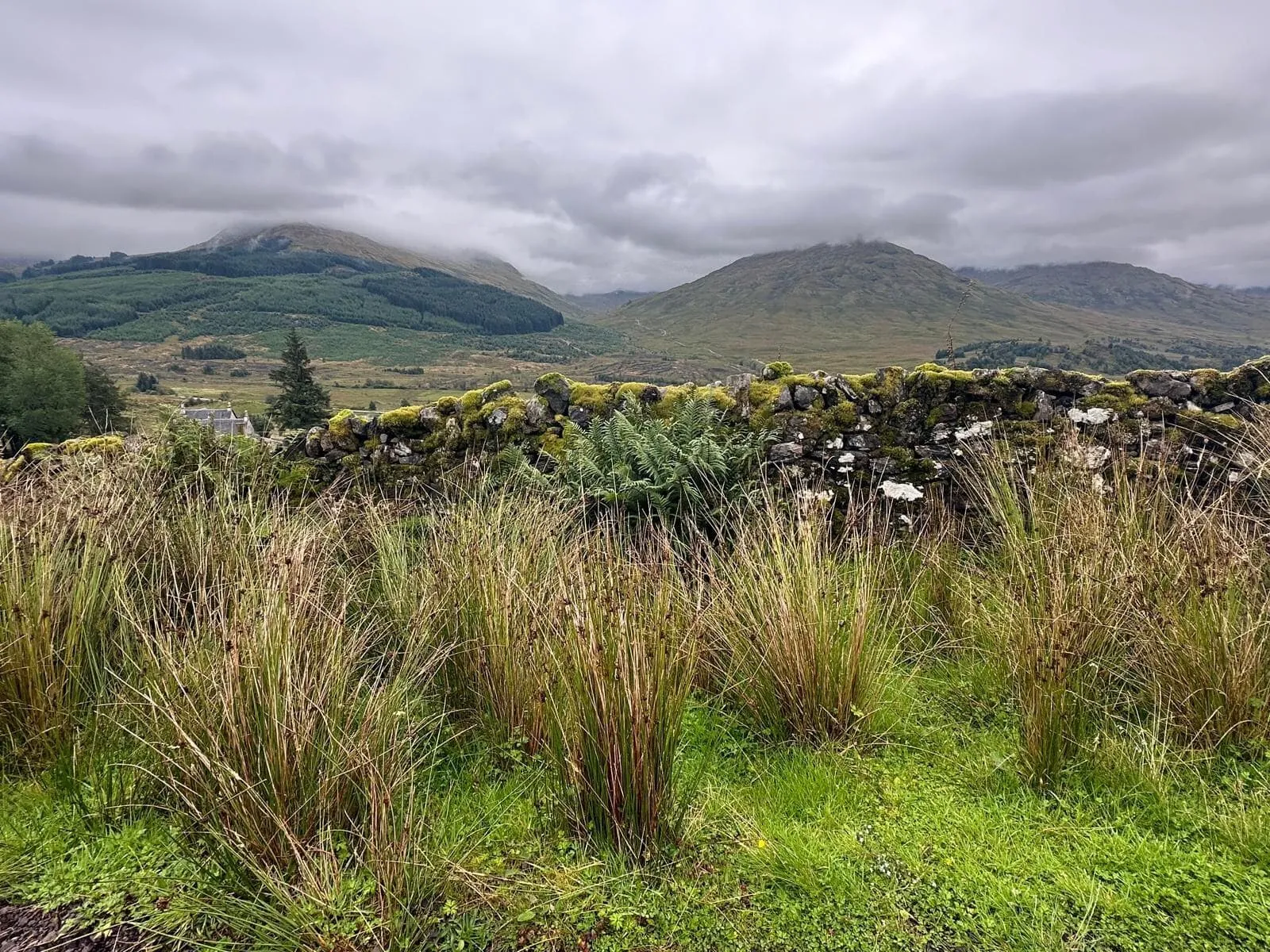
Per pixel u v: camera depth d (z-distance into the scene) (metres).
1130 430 4.82
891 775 2.62
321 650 2.48
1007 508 4.20
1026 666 2.70
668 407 5.43
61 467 4.88
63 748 2.51
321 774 2.17
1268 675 2.70
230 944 1.85
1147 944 1.83
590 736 2.25
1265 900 1.92
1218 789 2.41
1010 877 2.07
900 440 5.09
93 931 1.92
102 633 3.04
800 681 2.83
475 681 3.00
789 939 1.90
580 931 1.93
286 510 4.16
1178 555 3.13
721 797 2.47
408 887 1.97
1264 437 3.99
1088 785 2.50
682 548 3.97
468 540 3.41
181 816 2.18
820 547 3.65
